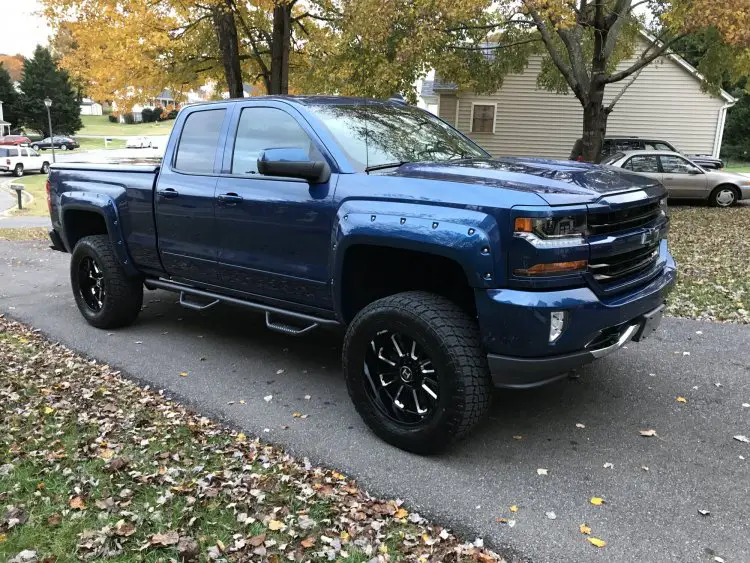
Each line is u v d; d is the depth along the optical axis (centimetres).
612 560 251
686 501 291
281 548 256
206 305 485
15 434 356
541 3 1008
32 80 6944
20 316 618
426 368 325
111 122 9669
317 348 518
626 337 335
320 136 379
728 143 4638
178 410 396
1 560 247
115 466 318
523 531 270
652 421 375
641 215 336
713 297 655
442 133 449
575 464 326
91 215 588
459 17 1120
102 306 556
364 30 1198
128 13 1041
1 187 3012
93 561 248
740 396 409
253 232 411
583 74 1357
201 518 276
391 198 331
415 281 373
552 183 314
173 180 472
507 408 395
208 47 1359
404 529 272
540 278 291
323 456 335
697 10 1002
